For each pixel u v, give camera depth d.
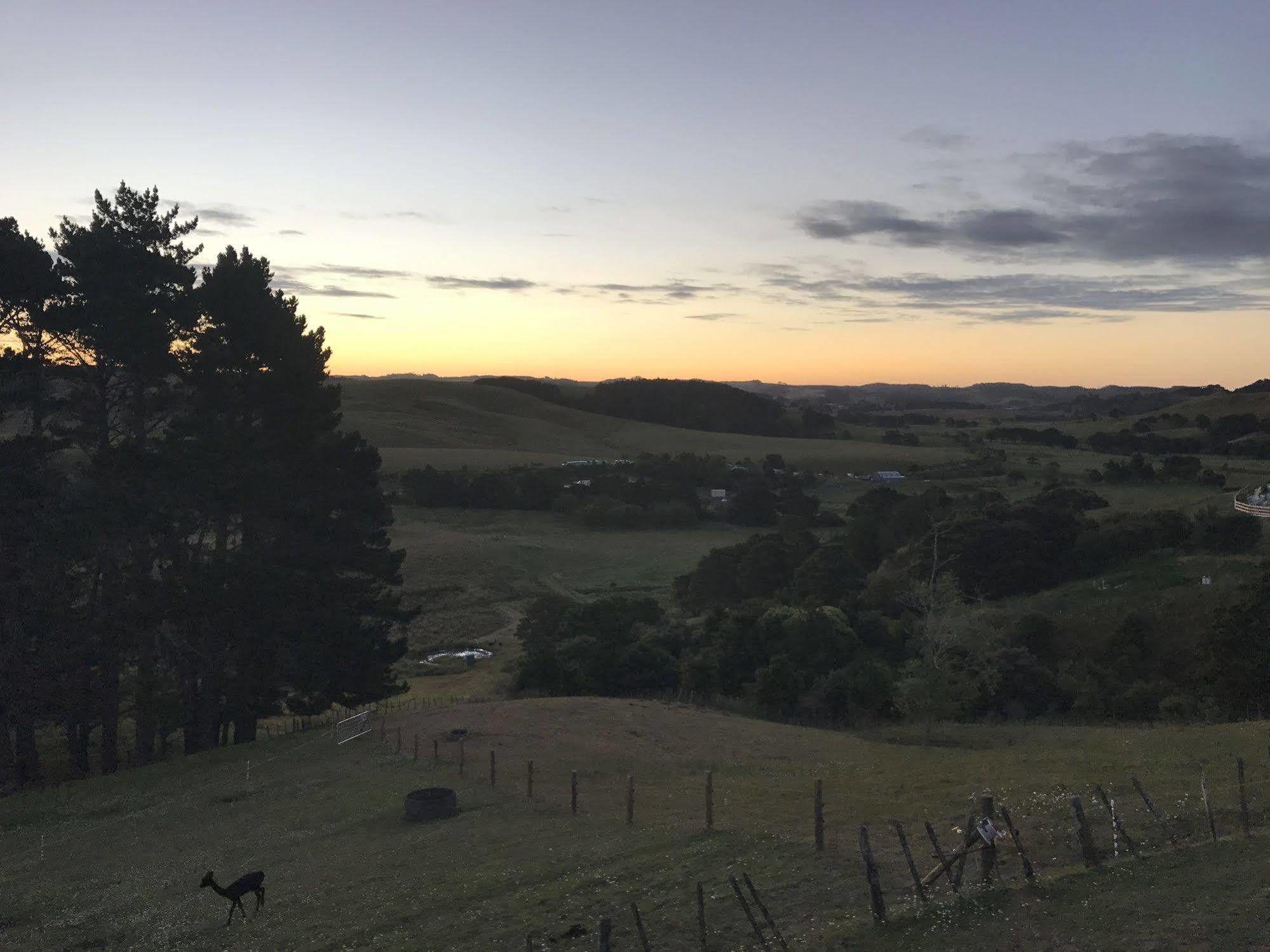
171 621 37.06
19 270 37.19
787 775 26.03
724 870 15.54
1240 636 36.19
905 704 33.75
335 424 44.03
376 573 43.06
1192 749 24.11
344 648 39.41
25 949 16.33
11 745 37.84
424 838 20.09
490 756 26.25
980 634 49.41
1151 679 45.00
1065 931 10.98
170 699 36.78
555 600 74.12
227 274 40.59
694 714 37.09
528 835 19.47
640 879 15.63
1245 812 14.14
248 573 37.59
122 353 39.22
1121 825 15.77
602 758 28.92
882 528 87.62
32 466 38.22
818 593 70.69
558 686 47.69
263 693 38.69
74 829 26.08
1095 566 62.00
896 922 12.02
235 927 15.95
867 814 19.89
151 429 41.69
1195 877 12.05
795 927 12.70
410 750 30.31
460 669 66.75
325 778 27.81
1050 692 41.38
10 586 36.00
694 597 86.38
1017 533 63.12
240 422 42.38
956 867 14.28
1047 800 19.22
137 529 37.44
